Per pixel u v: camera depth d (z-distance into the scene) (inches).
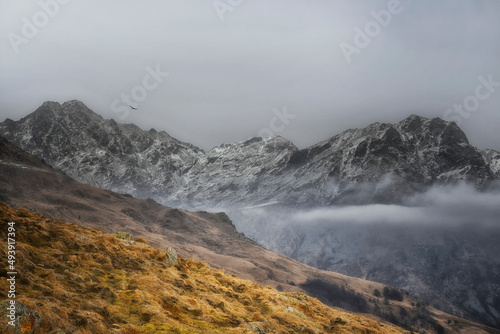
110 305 604.1
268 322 749.3
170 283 789.9
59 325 464.4
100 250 796.6
